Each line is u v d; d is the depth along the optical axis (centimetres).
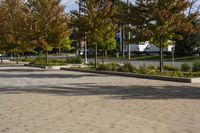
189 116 1112
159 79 2455
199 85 2056
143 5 2745
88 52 8338
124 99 1498
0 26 5609
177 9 2700
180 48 6191
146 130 932
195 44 6091
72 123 1028
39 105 1358
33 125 1010
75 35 3844
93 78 2641
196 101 1420
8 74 3167
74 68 3681
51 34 4478
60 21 4491
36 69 3997
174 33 2789
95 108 1281
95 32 3616
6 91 1833
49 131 937
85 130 940
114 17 3516
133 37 2905
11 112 1220
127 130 933
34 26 4488
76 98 1541
